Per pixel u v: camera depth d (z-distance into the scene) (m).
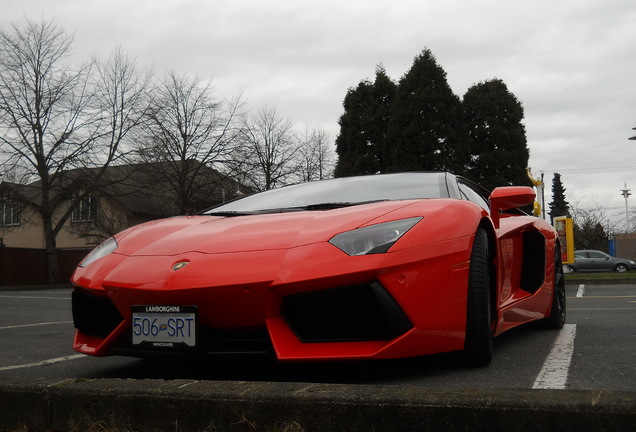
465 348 2.62
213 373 2.77
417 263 2.34
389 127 31.08
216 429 1.70
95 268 2.68
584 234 47.78
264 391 1.72
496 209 3.21
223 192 28.97
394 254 2.30
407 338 2.27
